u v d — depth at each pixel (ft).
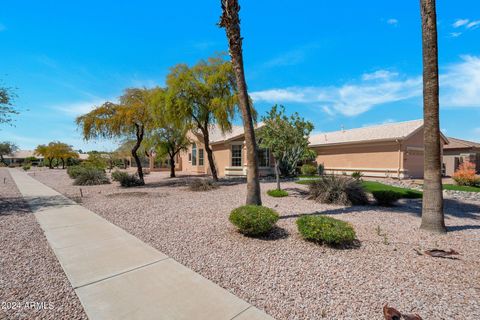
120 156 102.53
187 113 47.98
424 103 18.58
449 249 14.46
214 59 50.26
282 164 59.00
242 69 22.99
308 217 16.56
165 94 47.29
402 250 14.76
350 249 14.84
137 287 10.41
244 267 12.41
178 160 98.63
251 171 22.74
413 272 12.00
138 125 51.11
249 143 22.77
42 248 14.73
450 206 30.37
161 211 24.63
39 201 30.78
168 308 9.00
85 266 12.33
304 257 13.65
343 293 10.14
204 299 9.59
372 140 58.54
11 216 22.76
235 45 22.67
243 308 9.06
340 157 67.10
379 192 28.32
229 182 50.14
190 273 11.68
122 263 12.69
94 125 47.19
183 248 14.83
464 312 8.95
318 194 30.27
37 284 10.60
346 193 28.73
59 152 143.84
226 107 47.65
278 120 33.35
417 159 59.47
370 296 9.92
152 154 100.12
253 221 16.05
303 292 10.19
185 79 47.09
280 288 10.49
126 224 19.97
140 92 51.13
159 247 14.99
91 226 19.42
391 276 11.59
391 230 18.61
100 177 53.31
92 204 28.71
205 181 43.04
